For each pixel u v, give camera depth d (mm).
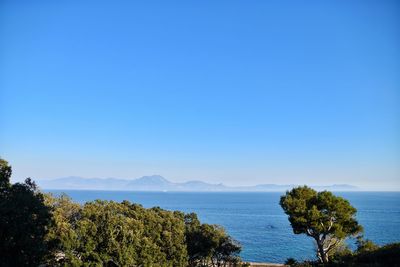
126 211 47906
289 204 44625
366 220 155875
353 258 38719
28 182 29719
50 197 44625
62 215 42594
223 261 56406
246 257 81625
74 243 36906
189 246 52688
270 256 82875
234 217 191375
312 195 45969
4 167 28094
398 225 135375
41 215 27422
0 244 24531
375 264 32594
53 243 35094
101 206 46156
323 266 39156
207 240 52969
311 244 100875
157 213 53000
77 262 36344
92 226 38781
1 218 24578
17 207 25734
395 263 32000
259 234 123938
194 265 55000
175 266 46594
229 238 55094
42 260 33875
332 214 43438
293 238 114000
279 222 164875
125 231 40719
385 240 95688
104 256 38312
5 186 27578
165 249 46594
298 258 79000
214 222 164375
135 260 40938
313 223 42656
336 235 42469
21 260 25156
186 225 55406
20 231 25141
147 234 45656
